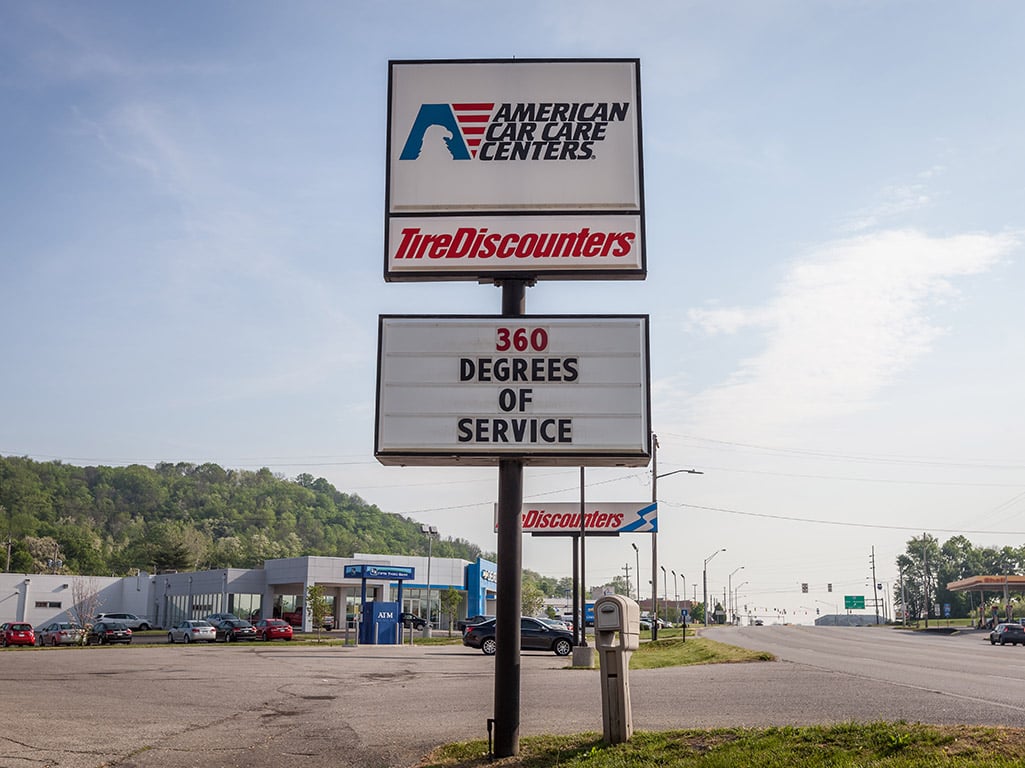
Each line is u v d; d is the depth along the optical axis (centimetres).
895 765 885
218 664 2973
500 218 1361
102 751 1254
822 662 2742
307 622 8225
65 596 9306
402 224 1362
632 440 1262
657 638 5503
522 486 1271
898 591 17862
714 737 1088
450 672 2642
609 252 1349
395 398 1280
